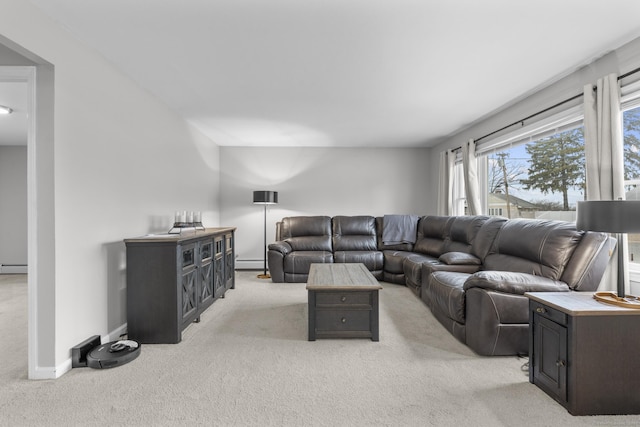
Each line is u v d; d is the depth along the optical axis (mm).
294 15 1959
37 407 1653
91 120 2324
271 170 5953
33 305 1955
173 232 3223
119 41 2250
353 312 2564
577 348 1583
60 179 2018
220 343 2502
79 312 2182
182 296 2627
